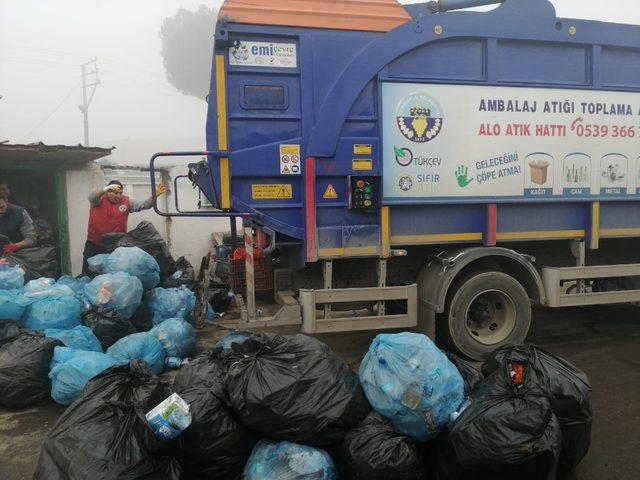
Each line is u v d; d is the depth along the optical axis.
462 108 4.40
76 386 3.49
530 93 4.55
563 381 2.67
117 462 2.21
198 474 2.52
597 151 4.76
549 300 4.79
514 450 2.28
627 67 4.83
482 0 4.61
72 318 4.46
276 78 4.12
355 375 2.82
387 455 2.38
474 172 4.45
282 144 4.14
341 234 4.26
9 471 2.88
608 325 5.76
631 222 4.96
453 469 2.45
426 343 2.73
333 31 4.20
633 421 3.37
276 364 2.58
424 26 4.29
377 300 4.37
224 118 4.05
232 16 4.01
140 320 4.88
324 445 2.50
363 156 4.23
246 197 4.14
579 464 2.88
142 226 6.04
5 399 3.67
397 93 4.27
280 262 4.86
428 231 4.46
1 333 4.09
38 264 5.67
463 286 4.49
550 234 4.73
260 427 2.47
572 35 4.60
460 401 2.64
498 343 4.59
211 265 7.48
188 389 2.71
